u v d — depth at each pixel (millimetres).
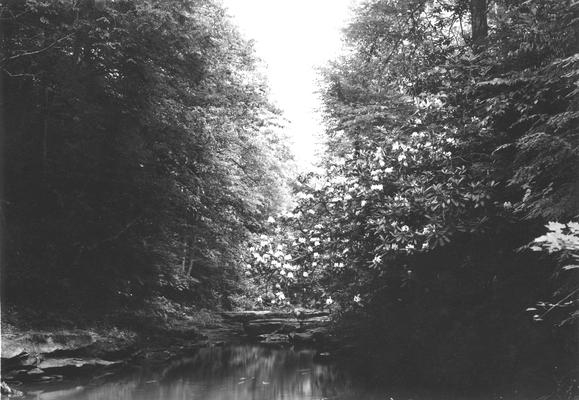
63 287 13422
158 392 9195
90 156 14516
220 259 22938
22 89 14594
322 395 8805
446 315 10406
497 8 12758
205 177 19281
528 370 8328
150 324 15469
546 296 8750
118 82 15039
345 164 13320
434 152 11664
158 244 16422
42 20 13211
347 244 12820
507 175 9438
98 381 10258
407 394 8492
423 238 10750
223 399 8562
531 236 9234
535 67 8820
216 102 20875
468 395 8109
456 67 11102
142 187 15562
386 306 11789
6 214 13773
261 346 16891
